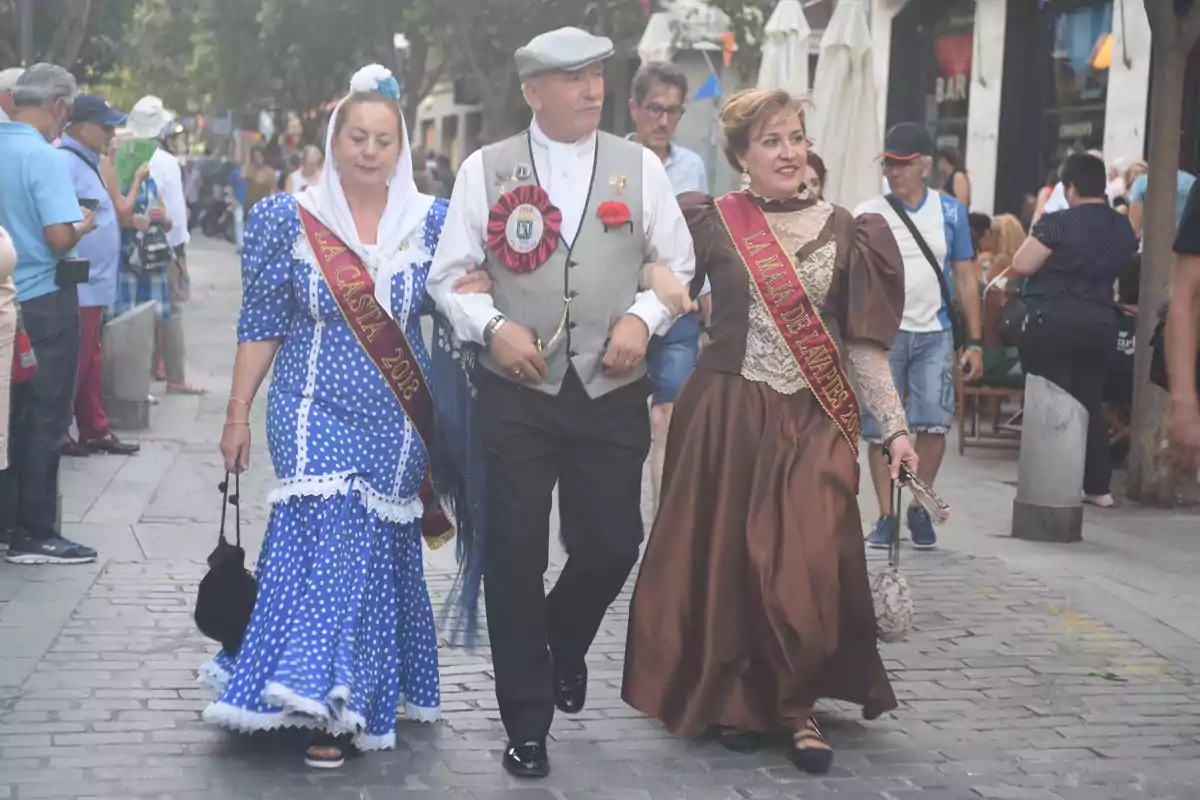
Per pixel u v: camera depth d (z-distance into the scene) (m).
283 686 5.41
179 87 62.84
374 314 5.75
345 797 5.44
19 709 6.21
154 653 7.02
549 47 5.54
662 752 6.03
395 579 6.04
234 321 23.86
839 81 14.66
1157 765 6.07
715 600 5.99
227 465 5.93
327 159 5.77
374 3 40.62
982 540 10.09
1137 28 20.66
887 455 6.55
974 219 16.47
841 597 6.05
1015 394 13.84
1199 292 4.43
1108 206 11.02
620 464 5.74
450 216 5.70
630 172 5.70
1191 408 4.38
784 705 5.91
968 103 25.16
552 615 6.11
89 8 23.38
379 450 5.79
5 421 6.78
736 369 6.10
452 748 5.98
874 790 5.71
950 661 7.37
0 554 8.74
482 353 5.73
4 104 9.25
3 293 6.72
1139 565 9.45
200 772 5.62
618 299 5.66
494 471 5.71
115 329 13.29
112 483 10.92
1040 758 6.12
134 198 14.20
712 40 29.73
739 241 6.08
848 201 14.71
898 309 6.08
